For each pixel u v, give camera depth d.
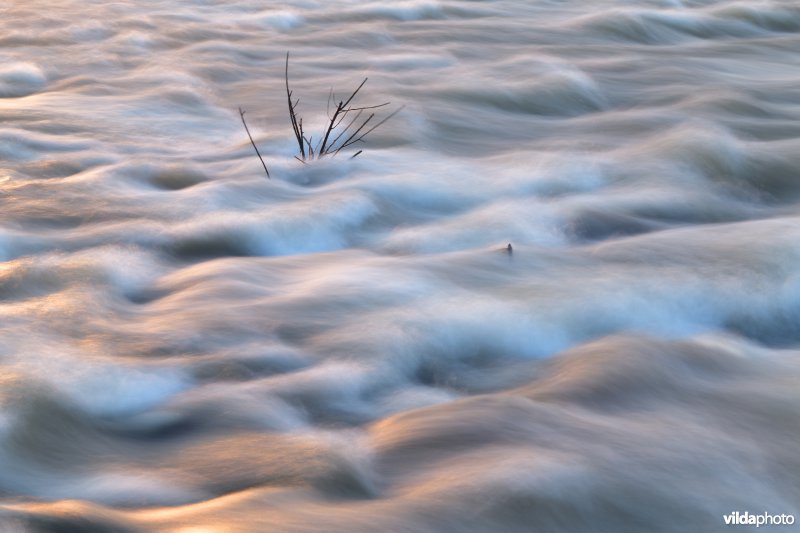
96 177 6.61
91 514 2.89
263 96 9.26
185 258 5.41
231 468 3.31
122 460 3.40
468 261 5.28
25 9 14.08
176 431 3.60
